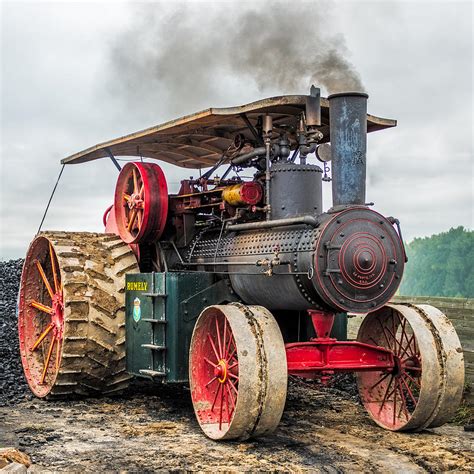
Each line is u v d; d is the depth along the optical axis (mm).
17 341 11328
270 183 7391
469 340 8367
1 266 15664
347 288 6688
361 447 6469
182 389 9383
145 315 7934
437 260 43719
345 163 6934
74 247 8688
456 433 7105
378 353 7262
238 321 6453
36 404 8422
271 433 6492
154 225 8477
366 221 6805
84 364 8359
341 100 6953
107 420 7527
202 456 6047
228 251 7781
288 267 6895
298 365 6863
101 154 9875
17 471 5281
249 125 7711
